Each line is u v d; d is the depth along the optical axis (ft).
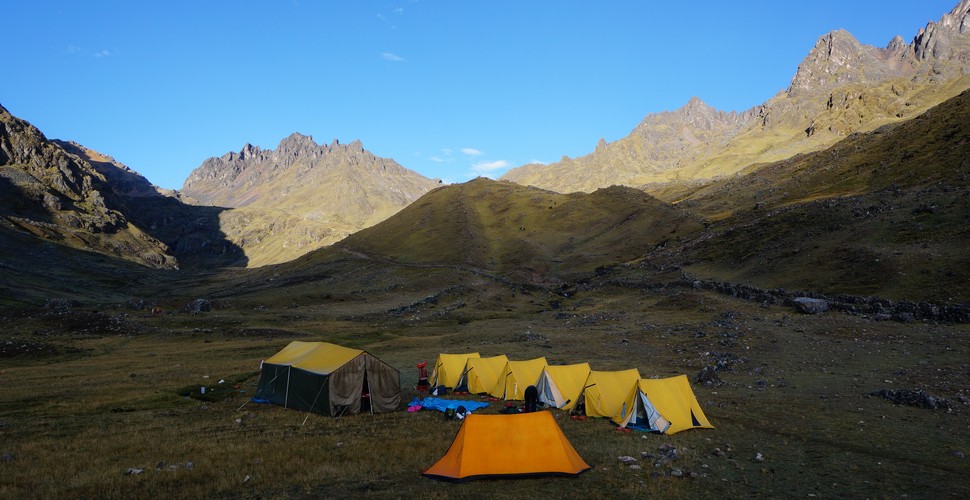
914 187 318.86
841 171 488.02
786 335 174.70
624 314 267.80
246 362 176.86
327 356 112.57
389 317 319.27
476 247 568.41
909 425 83.61
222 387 130.93
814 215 338.34
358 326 287.28
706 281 293.64
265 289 527.81
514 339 218.79
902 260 224.33
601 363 155.53
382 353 193.67
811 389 111.55
